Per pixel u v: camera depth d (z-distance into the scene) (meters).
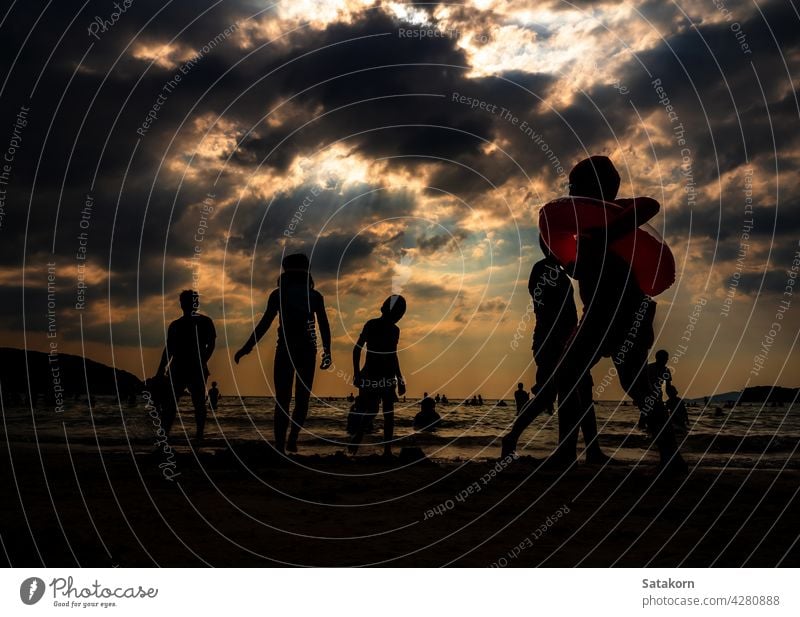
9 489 5.36
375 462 7.92
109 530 4.03
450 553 3.74
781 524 4.39
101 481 5.84
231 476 6.32
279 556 3.62
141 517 4.39
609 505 5.01
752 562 3.58
